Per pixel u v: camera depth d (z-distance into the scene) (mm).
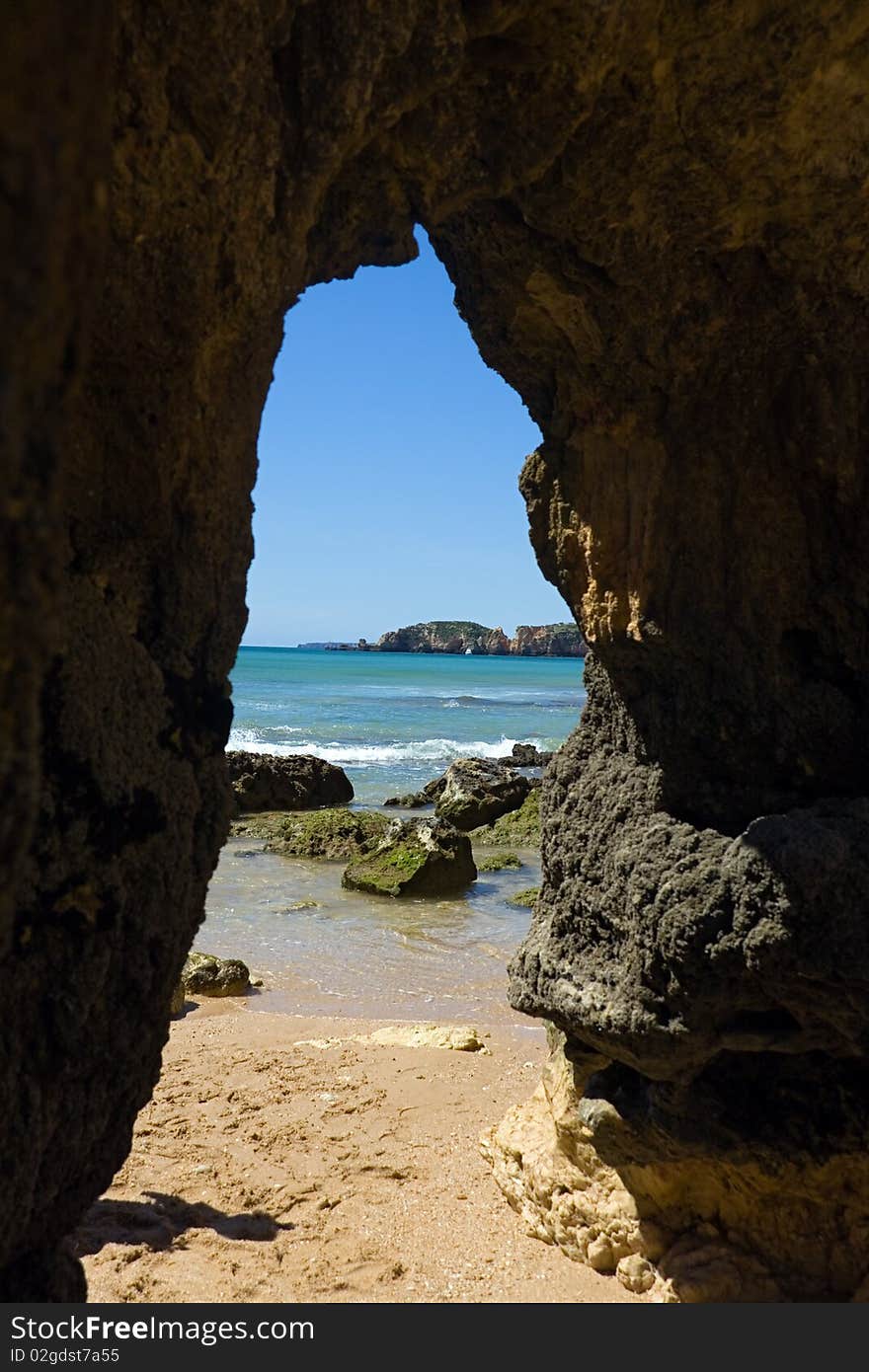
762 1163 4020
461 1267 4508
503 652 147375
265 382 2881
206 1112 6188
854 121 3225
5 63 1201
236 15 2371
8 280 1240
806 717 3855
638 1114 4242
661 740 4051
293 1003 9297
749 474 3879
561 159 3301
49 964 2447
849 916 3330
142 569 2650
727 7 2936
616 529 4098
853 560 3775
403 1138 5820
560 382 4141
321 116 2680
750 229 3510
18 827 1454
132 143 2268
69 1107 2559
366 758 29359
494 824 18750
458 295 4180
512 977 4508
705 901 3549
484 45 2992
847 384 3686
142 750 2625
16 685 1402
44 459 1402
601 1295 4262
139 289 2402
